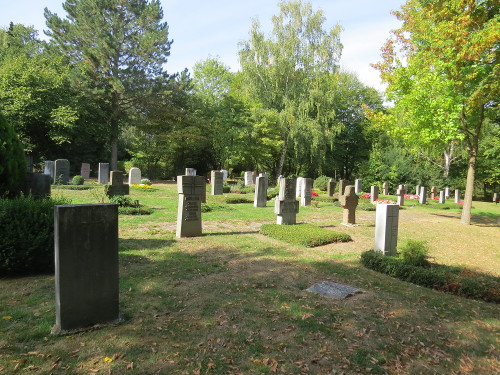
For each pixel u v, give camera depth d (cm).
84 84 2931
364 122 4438
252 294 544
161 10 3288
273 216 1455
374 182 3709
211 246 868
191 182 963
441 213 2141
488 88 1273
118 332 399
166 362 344
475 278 659
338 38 3544
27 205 589
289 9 3494
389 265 709
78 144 3269
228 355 363
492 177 3406
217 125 3638
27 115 2719
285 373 336
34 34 4100
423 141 1688
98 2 3000
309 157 4009
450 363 367
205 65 4256
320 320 456
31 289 522
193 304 495
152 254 761
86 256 398
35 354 345
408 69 1697
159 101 3177
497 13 1227
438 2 1398
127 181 2998
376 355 375
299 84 3541
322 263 759
